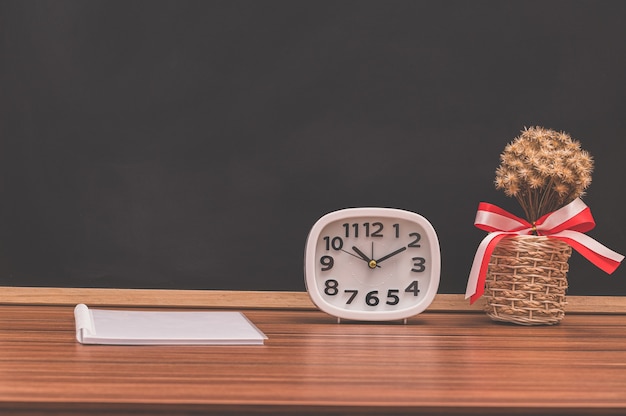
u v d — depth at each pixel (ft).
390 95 5.04
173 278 4.99
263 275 5.00
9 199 4.96
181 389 3.67
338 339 4.33
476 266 4.65
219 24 5.02
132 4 5.00
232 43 5.02
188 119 5.01
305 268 4.67
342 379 3.80
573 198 4.77
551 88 5.08
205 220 5.00
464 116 5.06
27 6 4.98
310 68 5.03
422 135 5.05
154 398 3.60
